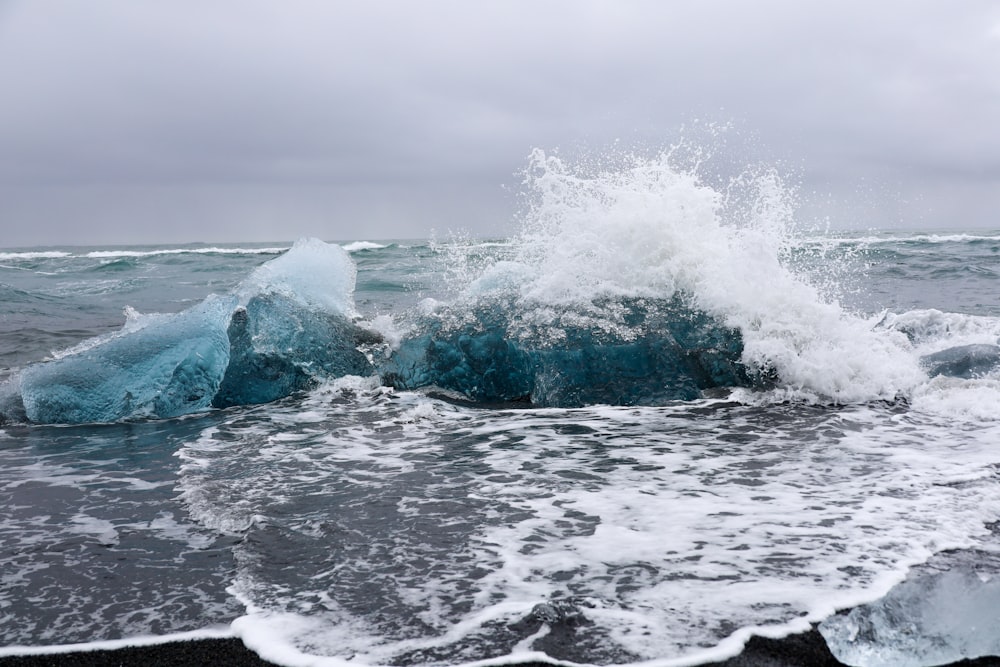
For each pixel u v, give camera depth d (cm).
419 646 224
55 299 1284
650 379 568
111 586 266
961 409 505
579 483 371
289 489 369
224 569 278
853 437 448
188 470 407
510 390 600
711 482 367
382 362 645
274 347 629
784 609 241
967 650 229
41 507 351
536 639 226
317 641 228
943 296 1058
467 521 321
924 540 289
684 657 216
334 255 763
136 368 559
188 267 2070
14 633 236
